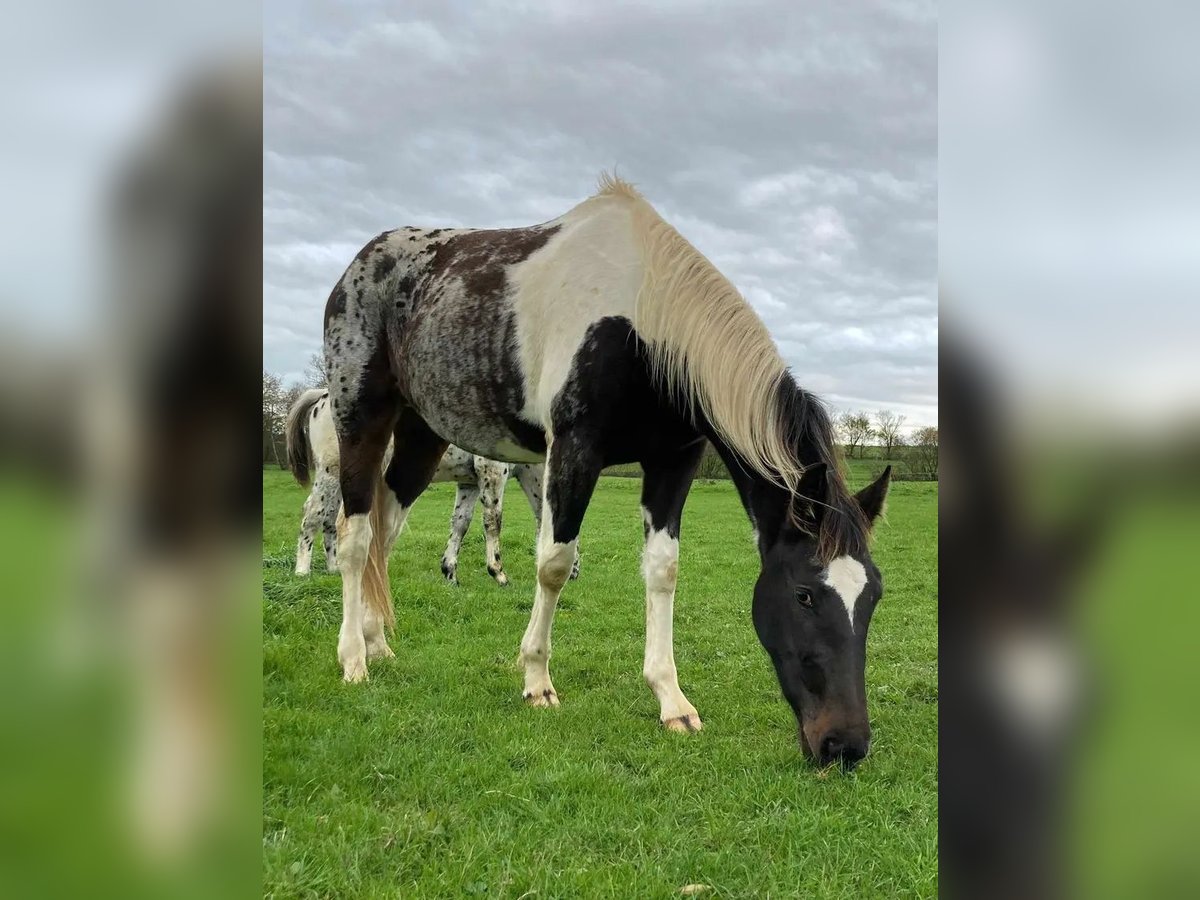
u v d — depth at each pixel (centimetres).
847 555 310
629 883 233
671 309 380
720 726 390
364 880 232
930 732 385
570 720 385
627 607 735
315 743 329
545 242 444
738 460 371
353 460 488
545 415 414
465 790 299
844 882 240
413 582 739
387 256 499
